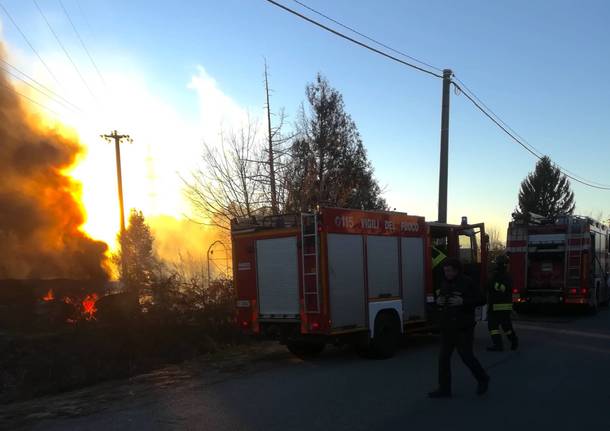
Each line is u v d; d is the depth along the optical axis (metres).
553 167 56.69
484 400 6.45
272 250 9.63
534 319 16.05
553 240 17.28
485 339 11.99
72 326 11.49
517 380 7.57
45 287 18.19
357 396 6.78
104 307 11.49
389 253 10.10
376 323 9.54
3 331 11.01
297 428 5.52
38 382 8.34
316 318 8.88
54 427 5.95
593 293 17.55
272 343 11.81
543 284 17.47
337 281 9.02
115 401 7.09
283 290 9.45
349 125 25.72
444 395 6.62
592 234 17.77
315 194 16.19
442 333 6.69
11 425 6.11
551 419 5.64
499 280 10.23
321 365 9.20
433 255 11.43
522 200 57.56
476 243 12.55
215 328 11.59
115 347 9.89
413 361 9.31
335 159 24.44
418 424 5.52
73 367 8.98
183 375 8.66
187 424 5.84
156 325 10.74
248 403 6.65
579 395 6.67
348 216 9.34
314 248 8.92
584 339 11.73
